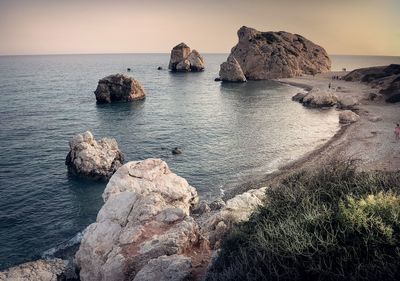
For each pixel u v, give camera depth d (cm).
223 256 1039
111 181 2630
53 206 3144
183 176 3838
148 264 1253
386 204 789
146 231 1566
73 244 2550
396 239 703
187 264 1216
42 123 6581
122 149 4859
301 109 7850
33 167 4122
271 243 843
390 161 3847
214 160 4356
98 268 1498
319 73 16000
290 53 15400
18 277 2047
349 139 4972
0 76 18550
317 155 4341
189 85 13150
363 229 758
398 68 11419
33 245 2530
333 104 8138
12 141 5278
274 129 5953
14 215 2964
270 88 11806
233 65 13712
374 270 662
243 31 15562
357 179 1121
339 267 716
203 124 6456
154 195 1842
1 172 3944
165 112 7756
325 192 1033
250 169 4000
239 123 6500
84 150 3784
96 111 7869
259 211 1155
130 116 7275
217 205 2986
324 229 814
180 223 1568
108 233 1647
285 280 757
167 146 5006
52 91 11762
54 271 2133
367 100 8106
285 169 3916
